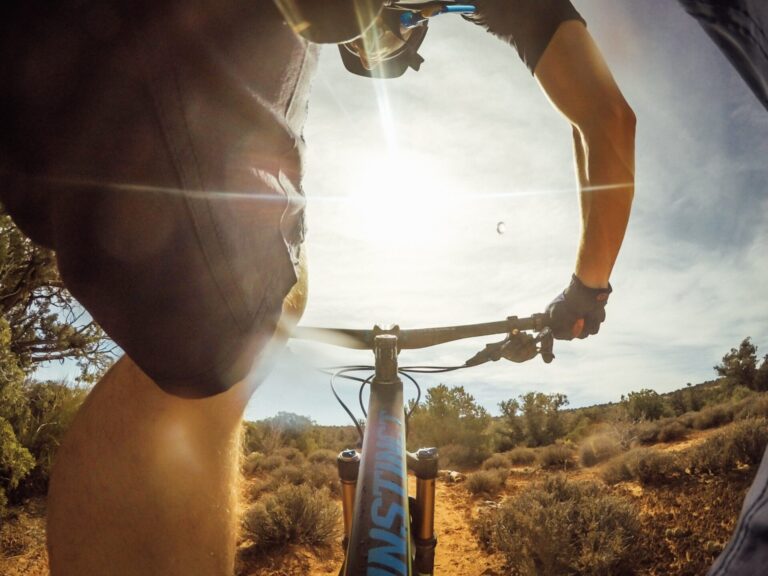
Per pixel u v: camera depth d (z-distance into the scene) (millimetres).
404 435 1187
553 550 5598
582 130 1404
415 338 1636
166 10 769
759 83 552
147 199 781
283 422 18891
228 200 863
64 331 9633
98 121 762
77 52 752
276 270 1021
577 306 1612
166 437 1156
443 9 1337
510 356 1701
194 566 1144
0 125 811
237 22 854
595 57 1346
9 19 762
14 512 6328
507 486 10961
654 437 14750
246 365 1007
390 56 1520
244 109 887
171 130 774
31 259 8797
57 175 799
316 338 1568
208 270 839
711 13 551
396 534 875
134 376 1217
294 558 6656
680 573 5277
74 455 1165
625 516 6199
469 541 7156
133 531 1113
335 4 801
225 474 1259
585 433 18484
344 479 1567
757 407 14508
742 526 581
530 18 1339
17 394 7086
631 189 1403
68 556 1099
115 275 813
